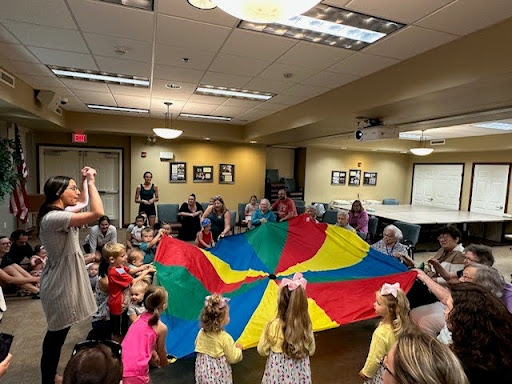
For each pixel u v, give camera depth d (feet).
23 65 12.76
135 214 28.19
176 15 8.54
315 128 19.49
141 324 6.98
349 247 11.43
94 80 14.88
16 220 22.61
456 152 32.73
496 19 8.13
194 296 9.31
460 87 9.62
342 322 8.04
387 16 8.22
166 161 28.58
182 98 18.02
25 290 13.51
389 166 38.73
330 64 11.91
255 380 8.34
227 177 30.53
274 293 9.06
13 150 19.80
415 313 8.52
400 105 12.38
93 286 12.10
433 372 2.26
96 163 28.02
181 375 8.50
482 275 6.61
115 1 7.89
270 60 11.70
